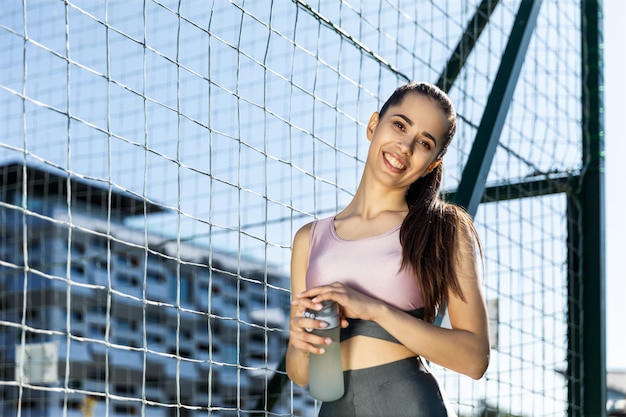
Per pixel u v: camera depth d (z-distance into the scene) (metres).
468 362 1.97
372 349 1.97
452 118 2.08
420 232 2.01
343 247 2.07
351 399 1.96
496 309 4.50
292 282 2.18
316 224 2.17
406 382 1.95
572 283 4.58
